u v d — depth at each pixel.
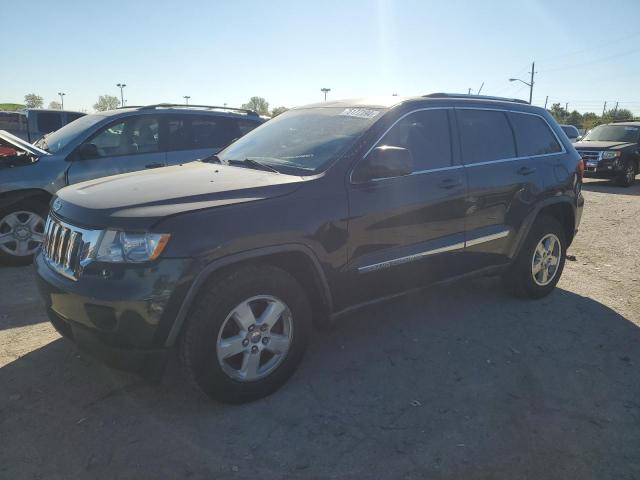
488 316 4.66
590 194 13.26
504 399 3.33
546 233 4.96
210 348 2.94
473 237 4.28
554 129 5.27
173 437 2.87
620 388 3.49
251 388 3.16
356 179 3.50
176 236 2.78
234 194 3.09
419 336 4.21
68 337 3.15
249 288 3.04
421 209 3.83
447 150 4.16
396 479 2.59
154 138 6.83
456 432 2.97
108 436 2.86
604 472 2.67
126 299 2.71
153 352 2.84
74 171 6.21
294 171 3.55
